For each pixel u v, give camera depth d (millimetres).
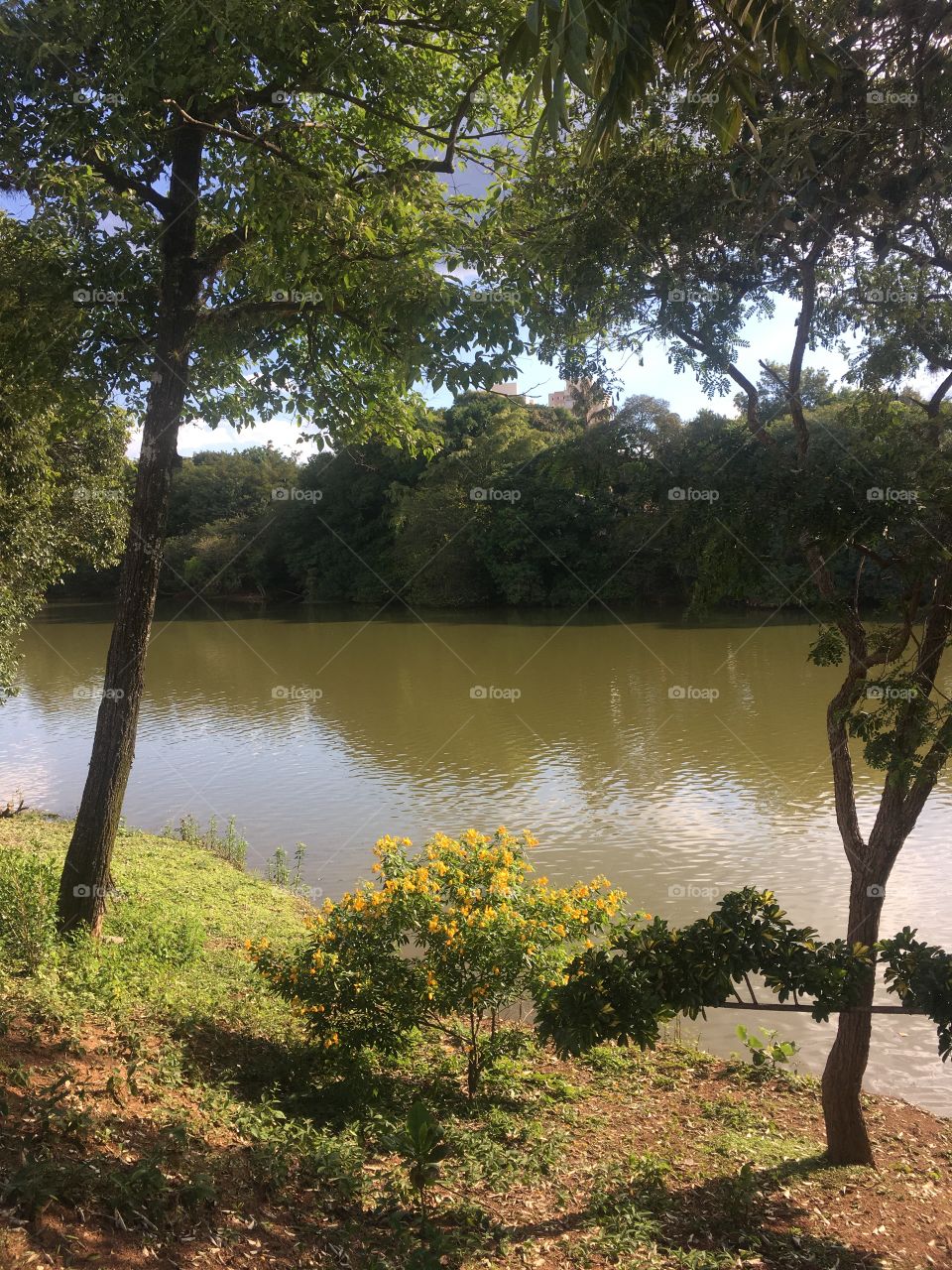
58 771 21547
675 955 5379
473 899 7055
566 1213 5309
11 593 15109
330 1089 6723
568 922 7211
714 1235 5262
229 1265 3820
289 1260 4039
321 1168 5047
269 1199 4574
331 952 7012
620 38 3330
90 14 7785
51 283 8672
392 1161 5605
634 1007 5316
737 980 5320
